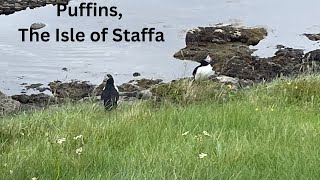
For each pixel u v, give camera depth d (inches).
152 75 837.2
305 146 316.5
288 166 282.7
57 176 269.0
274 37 1048.2
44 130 399.5
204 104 487.8
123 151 326.0
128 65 886.4
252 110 423.2
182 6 1280.8
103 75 832.9
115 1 1289.4
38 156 310.5
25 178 279.6
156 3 1301.7
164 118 408.2
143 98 567.5
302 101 479.8
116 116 435.8
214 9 1262.3
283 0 1344.7
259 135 349.4
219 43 995.3
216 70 834.8
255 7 1278.3
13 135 390.6
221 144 325.4
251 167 286.5
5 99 657.0
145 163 292.4
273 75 823.7
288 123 378.0
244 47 978.1
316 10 1257.4
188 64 899.4
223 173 273.1
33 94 723.4
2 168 296.2
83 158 301.6
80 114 449.7
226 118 393.1
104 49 962.1
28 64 873.5
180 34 1064.8
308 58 872.9
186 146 323.6
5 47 957.8
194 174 272.1
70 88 759.7
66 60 900.0
